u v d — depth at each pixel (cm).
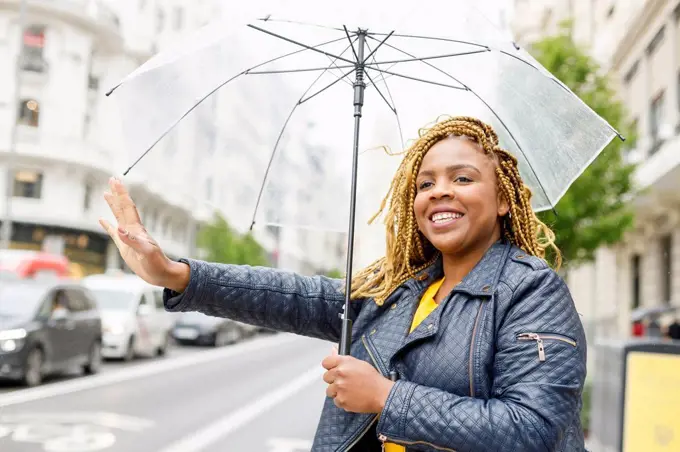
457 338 165
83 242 3341
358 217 254
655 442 402
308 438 824
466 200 178
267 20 204
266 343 2564
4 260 1762
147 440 779
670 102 1546
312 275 214
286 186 254
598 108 1087
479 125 186
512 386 154
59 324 1190
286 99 247
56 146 3178
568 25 1134
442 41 220
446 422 146
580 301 2450
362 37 212
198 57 222
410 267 194
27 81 3228
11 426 816
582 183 1031
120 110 212
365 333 189
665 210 1658
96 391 1130
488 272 171
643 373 412
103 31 3384
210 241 3731
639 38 1762
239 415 970
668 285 1736
